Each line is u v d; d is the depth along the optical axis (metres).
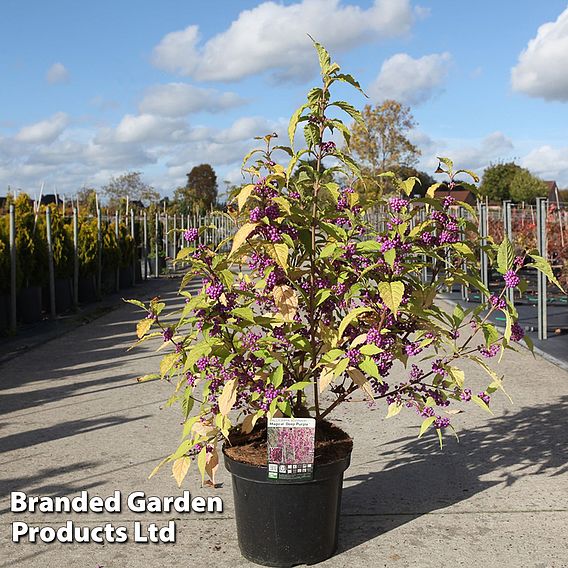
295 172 3.42
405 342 3.46
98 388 7.15
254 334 3.26
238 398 3.42
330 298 3.43
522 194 61.25
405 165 48.22
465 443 5.11
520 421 5.69
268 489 3.21
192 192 52.91
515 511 3.88
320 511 3.25
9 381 7.60
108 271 18.06
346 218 3.46
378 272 3.32
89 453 4.98
